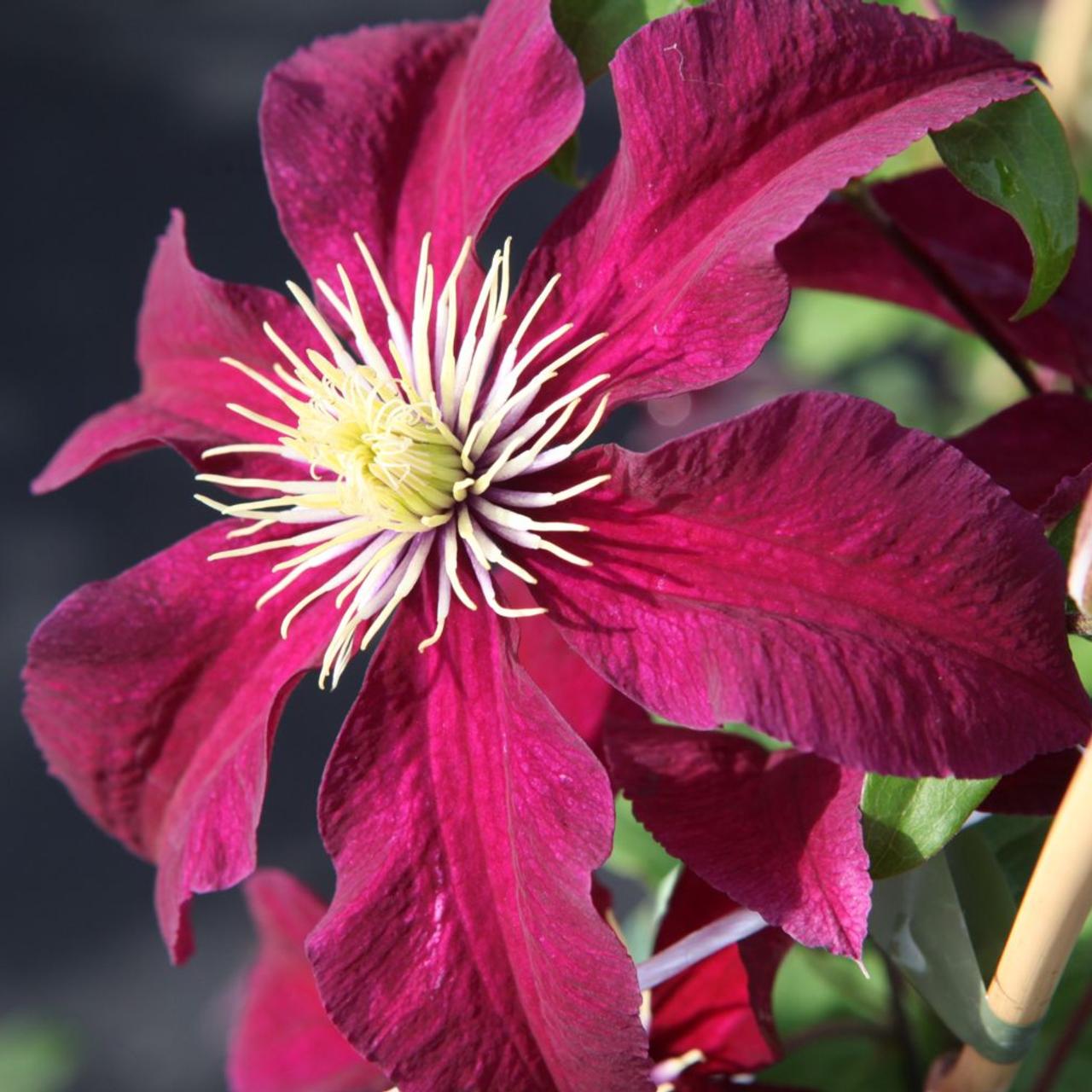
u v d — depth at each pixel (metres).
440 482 0.55
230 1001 1.47
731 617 0.52
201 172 2.11
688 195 0.54
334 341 0.56
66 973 1.53
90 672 0.57
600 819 0.52
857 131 0.53
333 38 0.59
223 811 0.56
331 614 0.56
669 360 0.54
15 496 1.84
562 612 0.54
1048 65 0.67
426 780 0.54
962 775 0.50
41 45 2.28
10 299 2.01
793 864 0.52
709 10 0.53
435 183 0.58
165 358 0.60
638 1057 0.52
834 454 0.52
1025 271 0.58
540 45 0.56
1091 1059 0.61
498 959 0.53
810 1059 0.61
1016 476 0.55
